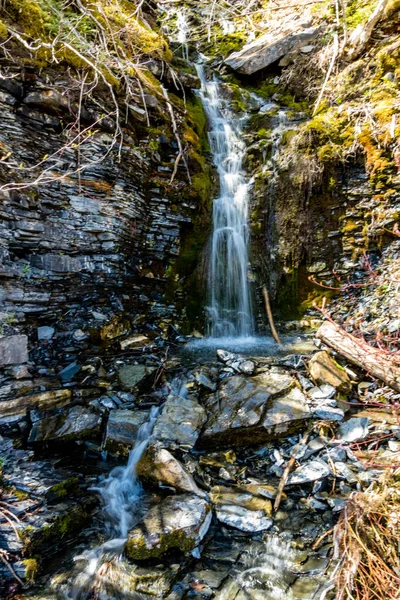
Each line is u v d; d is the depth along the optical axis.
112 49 4.27
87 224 3.73
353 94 5.42
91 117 3.76
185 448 2.83
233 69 7.42
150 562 2.14
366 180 4.65
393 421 3.05
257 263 5.22
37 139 3.37
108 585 2.01
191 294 4.85
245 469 2.80
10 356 3.03
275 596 1.97
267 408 3.14
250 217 5.31
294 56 6.84
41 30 3.48
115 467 2.80
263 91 7.18
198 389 3.38
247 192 5.40
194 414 3.06
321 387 3.38
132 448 2.88
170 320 4.59
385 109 4.67
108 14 4.43
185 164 4.70
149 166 4.38
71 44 3.68
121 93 4.11
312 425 3.09
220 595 1.98
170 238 4.57
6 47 3.18
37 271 3.38
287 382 3.41
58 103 3.45
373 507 2.24
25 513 2.19
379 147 4.56
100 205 3.81
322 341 4.22
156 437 2.84
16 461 2.60
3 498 2.27
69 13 4.03
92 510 2.47
